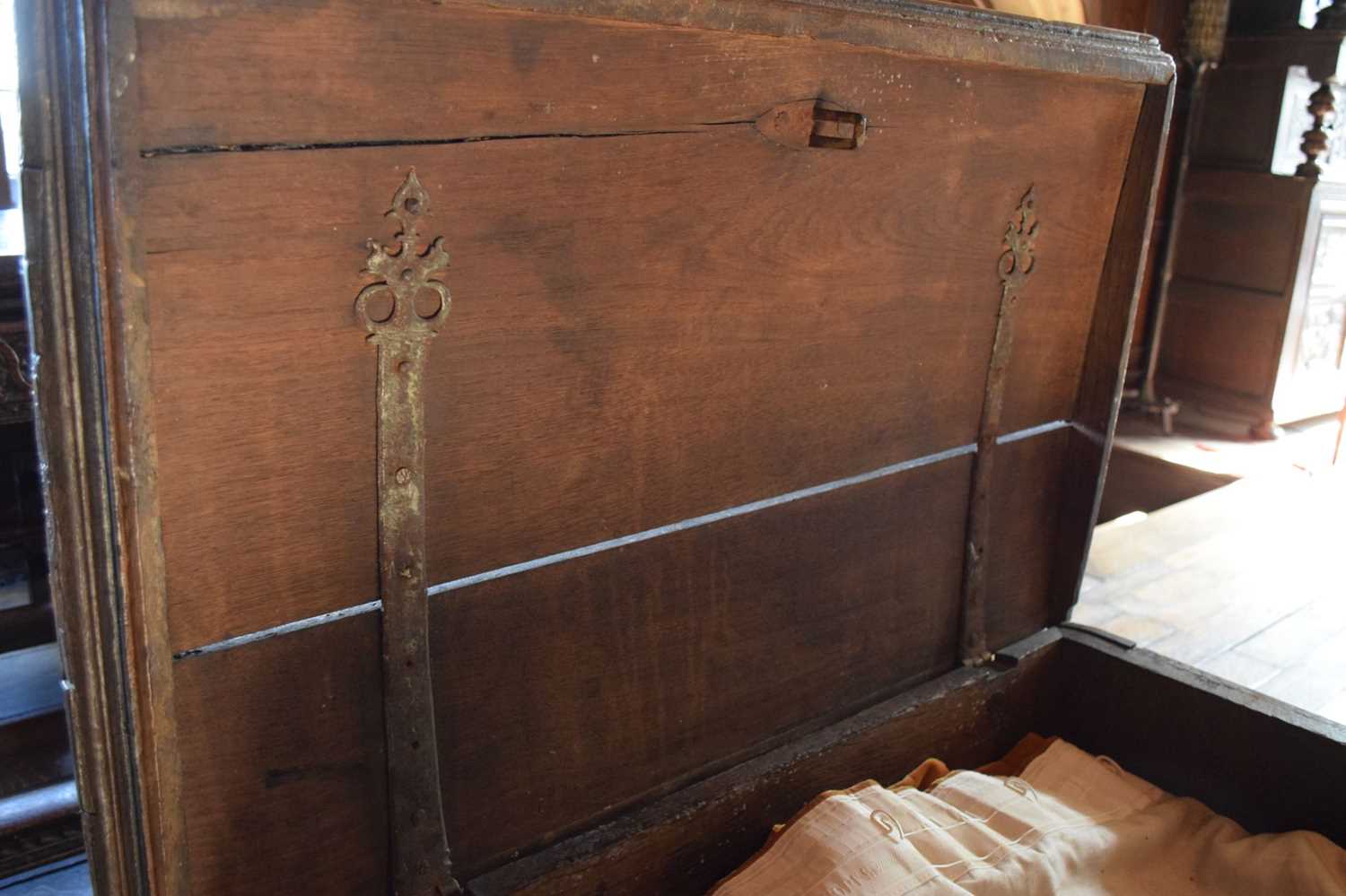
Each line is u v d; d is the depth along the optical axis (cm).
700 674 133
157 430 84
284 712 99
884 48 115
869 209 127
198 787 95
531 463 109
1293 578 250
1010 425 162
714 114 108
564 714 121
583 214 103
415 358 96
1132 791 159
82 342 79
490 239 98
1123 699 171
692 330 117
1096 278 163
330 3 82
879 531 149
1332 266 423
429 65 89
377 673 104
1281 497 316
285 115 83
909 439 148
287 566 95
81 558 83
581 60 97
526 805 120
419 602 104
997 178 140
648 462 119
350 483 97
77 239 77
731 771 139
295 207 86
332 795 104
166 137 78
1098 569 253
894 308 137
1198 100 435
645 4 96
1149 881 147
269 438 91
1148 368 435
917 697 159
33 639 209
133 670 86
